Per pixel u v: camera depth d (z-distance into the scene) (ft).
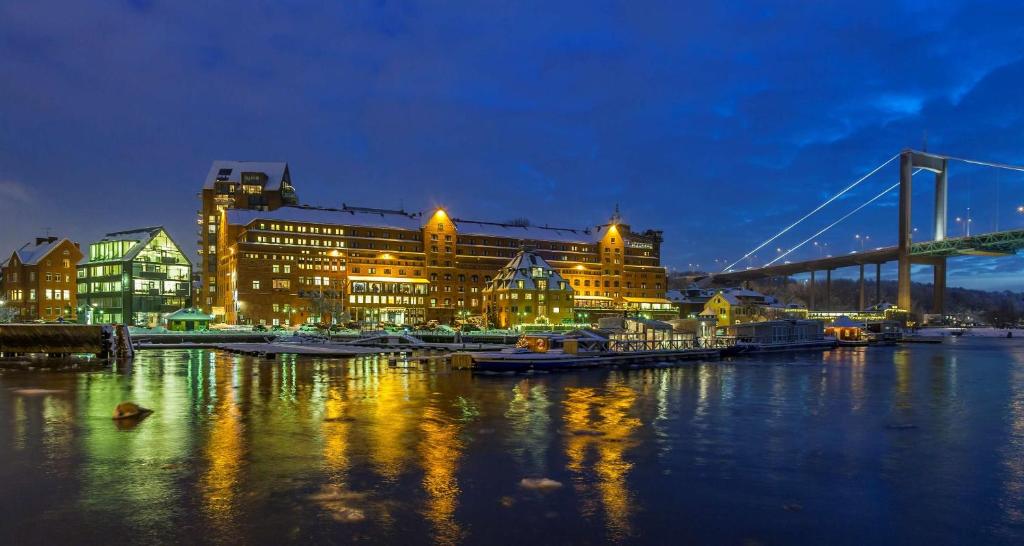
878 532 62.03
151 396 139.95
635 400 143.64
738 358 288.10
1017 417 124.67
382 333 365.81
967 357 304.50
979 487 76.43
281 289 491.72
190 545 56.70
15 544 56.80
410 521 62.95
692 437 102.89
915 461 88.43
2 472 77.87
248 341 341.82
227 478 76.18
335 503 67.92
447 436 101.04
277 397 140.26
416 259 568.82
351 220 556.92
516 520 63.72
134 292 447.83
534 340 248.52
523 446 94.73
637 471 81.92
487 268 600.39
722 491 74.02
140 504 66.90
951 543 59.52
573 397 146.92
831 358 294.87
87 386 155.94
